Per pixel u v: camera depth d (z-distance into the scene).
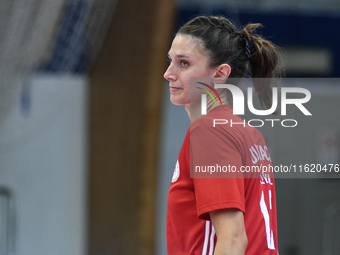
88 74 15.07
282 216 16.20
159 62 12.58
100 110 14.37
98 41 13.24
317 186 16.16
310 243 16.19
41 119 15.98
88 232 15.41
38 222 16.09
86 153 15.85
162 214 14.59
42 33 11.02
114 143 13.85
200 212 3.53
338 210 16.27
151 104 12.91
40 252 16.03
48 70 15.40
